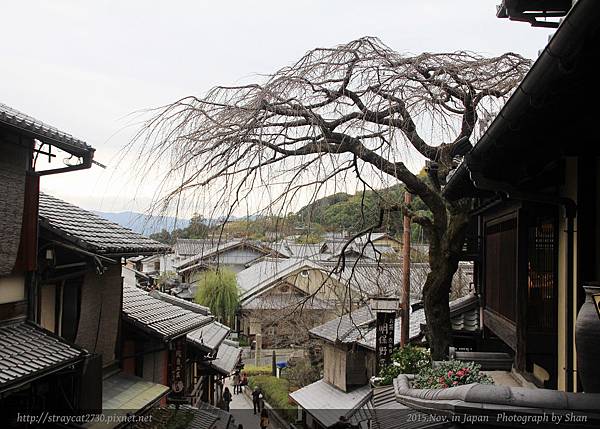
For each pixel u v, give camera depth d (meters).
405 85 8.94
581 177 6.04
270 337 32.44
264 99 8.52
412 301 23.14
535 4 8.69
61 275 10.46
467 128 9.99
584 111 4.83
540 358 7.29
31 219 9.37
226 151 8.23
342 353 22.33
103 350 12.98
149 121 8.58
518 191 6.55
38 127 8.48
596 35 3.33
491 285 11.23
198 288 27.06
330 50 9.22
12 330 8.95
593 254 6.05
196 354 21.25
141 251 12.06
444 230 10.74
